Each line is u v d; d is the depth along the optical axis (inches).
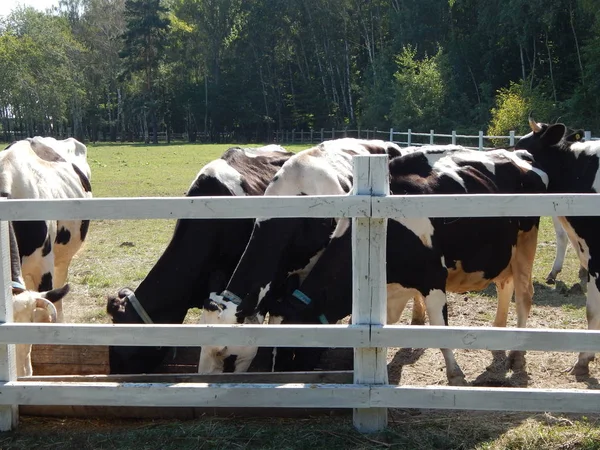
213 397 147.1
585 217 195.6
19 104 2551.7
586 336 136.6
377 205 139.3
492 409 141.9
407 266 187.6
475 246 203.8
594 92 1235.9
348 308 182.9
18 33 2984.7
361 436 149.2
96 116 2728.8
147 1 2438.5
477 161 215.8
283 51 2320.4
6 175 219.0
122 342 145.7
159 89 2477.9
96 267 367.2
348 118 2100.1
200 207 142.1
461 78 1606.8
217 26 2427.4
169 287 207.0
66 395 149.2
